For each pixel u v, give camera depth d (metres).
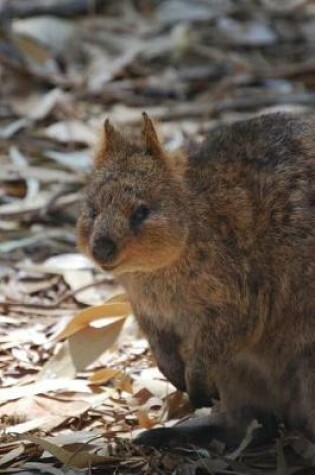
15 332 13.23
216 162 11.09
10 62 20.33
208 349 10.88
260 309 10.83
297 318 10.85
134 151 10.88
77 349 12.20
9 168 17.23
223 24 22.25
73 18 21.80
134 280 10.94
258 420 11.41
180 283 10.78
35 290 14.52
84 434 11.20
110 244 10.32
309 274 10.77
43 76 20.12
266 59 21.45
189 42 21.50
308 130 11.30
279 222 10.82
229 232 10.75
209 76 20.73
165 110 19.34
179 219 10.59
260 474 10.73
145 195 10.55
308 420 11.03
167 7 22.62
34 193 16.58
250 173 10.99
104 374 12.17
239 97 19.98
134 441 11.01
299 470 10.90
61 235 15.81
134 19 22.19
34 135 18.38
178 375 11.32
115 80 20.50
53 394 11.91
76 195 16.45
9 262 15.14
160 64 21.08
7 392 11.84
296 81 20.69
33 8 21.44
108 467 10.72
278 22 22.67
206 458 10.80
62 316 13.80
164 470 10.68
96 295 14.38
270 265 10.79
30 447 11.01
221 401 11.41
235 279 10.72
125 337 13.09
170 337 11.23
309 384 10.88
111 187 10.59
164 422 11.73
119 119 18.88
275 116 11.54
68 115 18.97
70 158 17.55
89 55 20.98
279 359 11.08
